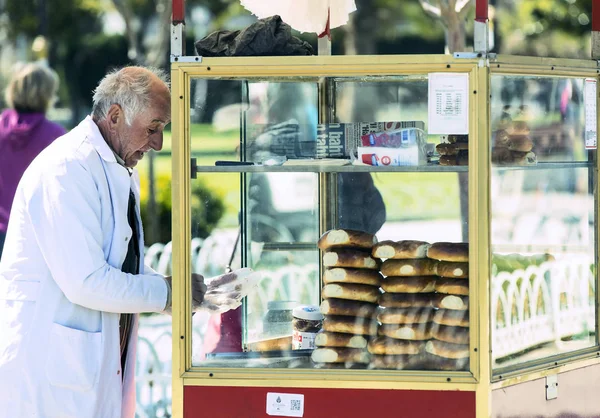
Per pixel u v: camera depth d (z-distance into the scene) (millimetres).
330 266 7578
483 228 7059
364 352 7453
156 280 7914
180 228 7258
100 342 7750
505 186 7277
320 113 7746
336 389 7277
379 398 7258
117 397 7977
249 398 7340
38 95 13250
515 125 7367
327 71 7242
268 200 7980
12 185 13266
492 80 7148
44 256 7625
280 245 8078
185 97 7234
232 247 7820
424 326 7316
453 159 7246
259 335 7914
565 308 8000
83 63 40531
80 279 7465
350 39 31250
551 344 7855
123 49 40156
